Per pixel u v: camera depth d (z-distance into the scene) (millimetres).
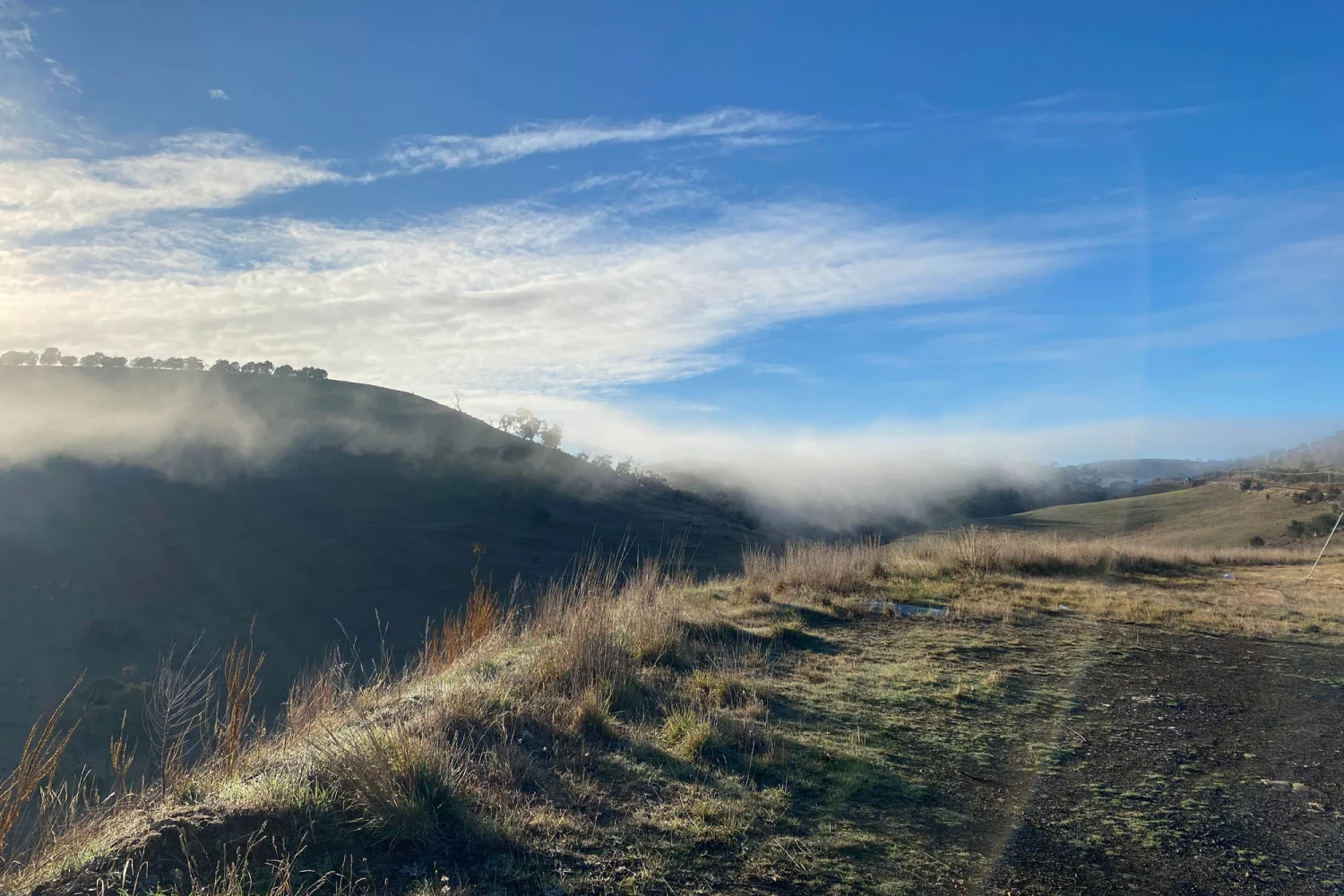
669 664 7289
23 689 33344
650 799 4535
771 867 3896
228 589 49188
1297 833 4406
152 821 3646
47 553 51562
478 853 3818
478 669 6551
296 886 3389
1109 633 9781
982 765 5355
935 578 13820
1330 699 7051
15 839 3689
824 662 7852
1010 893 3744
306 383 96938
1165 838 4340
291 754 4629
